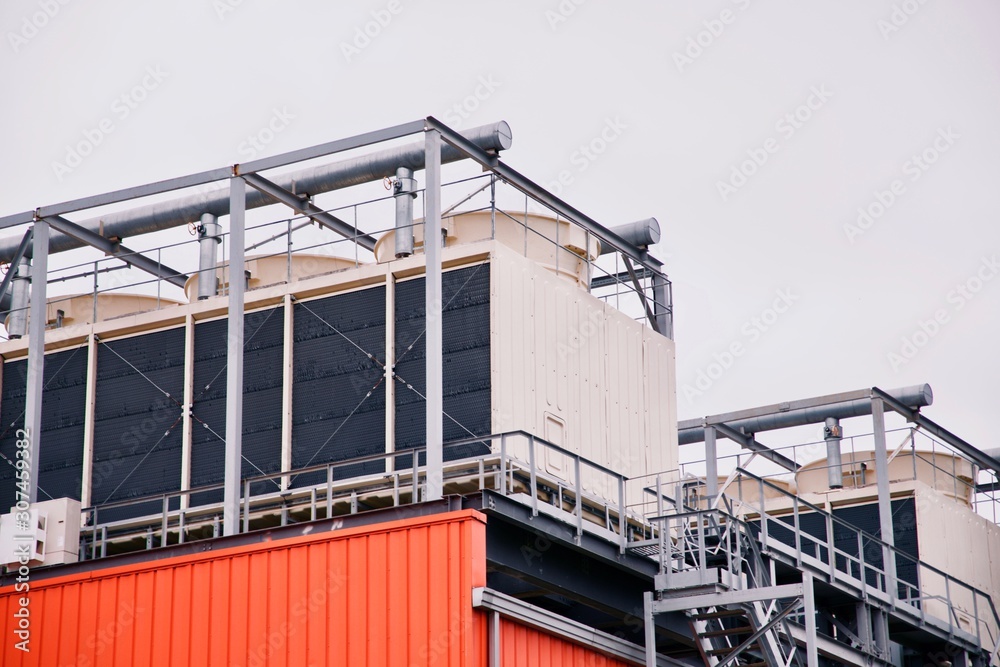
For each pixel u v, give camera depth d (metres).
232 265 33.34
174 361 37.03
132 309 40.66
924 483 48.25
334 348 34.94
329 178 36.81
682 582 31.52
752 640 31.70
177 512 34.91
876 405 44.09
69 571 32.28
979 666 42.50
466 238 36.03
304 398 34.88
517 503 29.70
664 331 40.28
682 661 35.97
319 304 35.41
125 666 30.61
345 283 35.16
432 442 30.09
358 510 33.66
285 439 34.62
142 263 41.62
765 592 31.08
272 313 35.81
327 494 30.78
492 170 34.25
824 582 36.47
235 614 29.78
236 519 31.70
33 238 36.59
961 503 49.50
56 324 40.59
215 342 36.72
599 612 35.00
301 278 37.88
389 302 34.56
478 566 28.06
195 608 30.28
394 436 33.62
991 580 49.28
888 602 39.31
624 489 34.62
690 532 34.69
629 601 33.19
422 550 28.41
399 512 29.25
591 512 35.16
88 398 37.62
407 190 35.91
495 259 33.84
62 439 37.78
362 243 39.72
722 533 33.94
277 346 35.53
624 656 31.61
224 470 35.66
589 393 36.03
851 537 47.41
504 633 28.36
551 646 29.64
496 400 32.91
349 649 28.41
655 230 39.78
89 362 37.88
